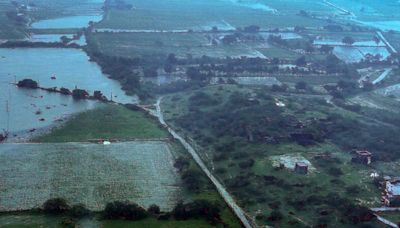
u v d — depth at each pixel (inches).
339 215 4980.3
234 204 5334.6
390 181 5590.6
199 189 5649.6
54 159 6264.8
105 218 4938.5
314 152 6560.0
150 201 5359.3
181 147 6889.8
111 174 5954.7
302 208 5177.2
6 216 4899.1
